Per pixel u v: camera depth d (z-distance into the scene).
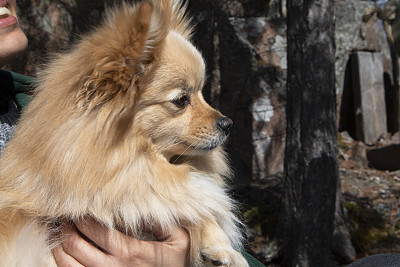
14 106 0.55
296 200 1.24
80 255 0.48
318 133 1.22
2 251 0.49
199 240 0.53
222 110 1.80
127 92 0.49
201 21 1.73
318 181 1.22
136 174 0.50
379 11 2.08
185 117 0.55
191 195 0.53
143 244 0.48
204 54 1.73
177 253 0.50
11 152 0.51
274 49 1.86
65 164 0.48
